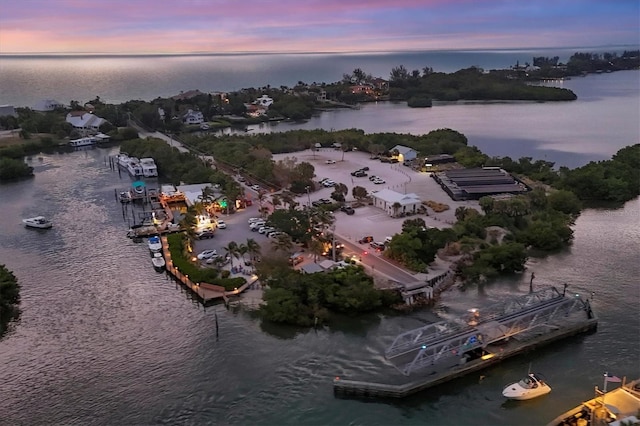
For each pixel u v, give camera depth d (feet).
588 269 366.02
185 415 226.58
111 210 522.47
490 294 328.90
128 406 232.53
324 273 326.24
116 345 279.69
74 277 366.63
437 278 336.90
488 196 486.38
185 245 396.16
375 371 251.39
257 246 358.43
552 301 289.33
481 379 248.93
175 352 272.51
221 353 271.28
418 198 474.90
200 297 326.65
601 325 291.58
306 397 237.25
